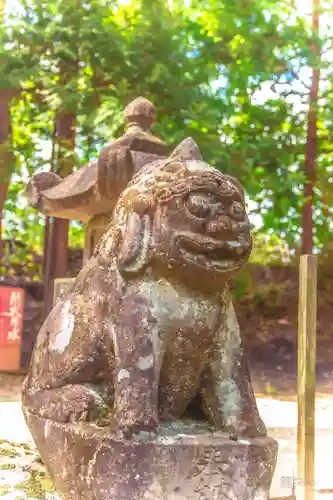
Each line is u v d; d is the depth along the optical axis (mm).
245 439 1938
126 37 6574
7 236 9195
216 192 1986
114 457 1782
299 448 2125
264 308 9234
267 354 8594
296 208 8258
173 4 7105
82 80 6797
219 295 2104
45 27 6332
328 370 7941
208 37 6848
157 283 2014
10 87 6461
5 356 6742
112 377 2059
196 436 1894
